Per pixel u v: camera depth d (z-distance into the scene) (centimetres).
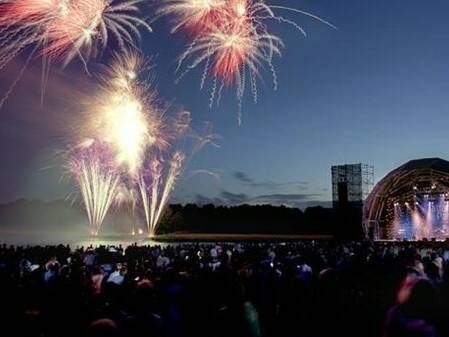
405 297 455
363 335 905
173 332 574
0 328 616
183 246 2938
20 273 1364
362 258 1552
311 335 916
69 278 1015
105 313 586
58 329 681
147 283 546
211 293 827
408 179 4612
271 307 991
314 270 1433
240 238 6041
